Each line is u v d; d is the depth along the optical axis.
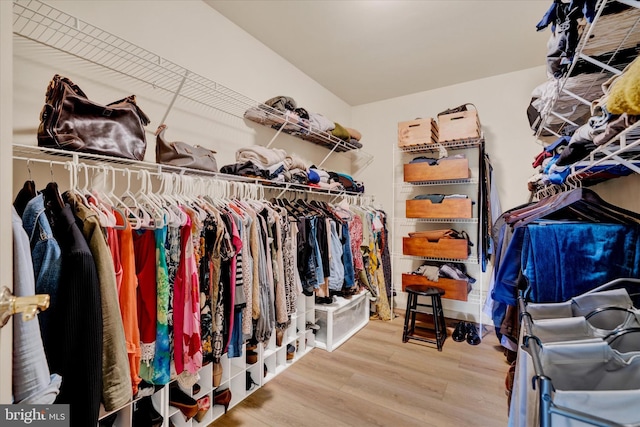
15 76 1.24
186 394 1.46
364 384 1.89
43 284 0.84
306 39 2.40
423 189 3.36
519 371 0.89
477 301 3.02
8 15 0.50
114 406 0.92
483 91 3.06
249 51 2.34
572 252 1.10
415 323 2.97
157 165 1.45
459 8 2.02
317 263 2.15
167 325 1.19
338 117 3.56
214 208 1.45
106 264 0.96
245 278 1.54
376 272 3.07
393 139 3.58
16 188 1.23
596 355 0.73
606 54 1.18
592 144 1.10
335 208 2.67
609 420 0.55
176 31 1.83
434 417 1.58
